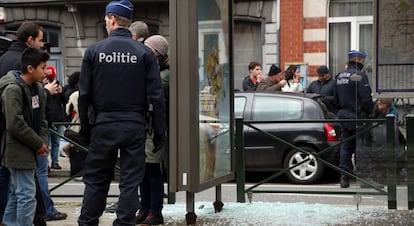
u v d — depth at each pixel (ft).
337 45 51.06
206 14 20.67
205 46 20.70
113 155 17.25
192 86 19.58
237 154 25.03
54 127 29.45
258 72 41.52
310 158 26.66
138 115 17.25
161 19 55.42
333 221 21.26
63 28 57.16
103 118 17.07
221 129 22.54
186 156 19.75
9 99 17.89
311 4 50.65
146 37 22.47
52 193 30.25
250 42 53.06
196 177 19.81
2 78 18.35
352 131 26.91
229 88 23.35
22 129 17.95
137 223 21.25
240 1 52.49
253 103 34.83
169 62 19.97
